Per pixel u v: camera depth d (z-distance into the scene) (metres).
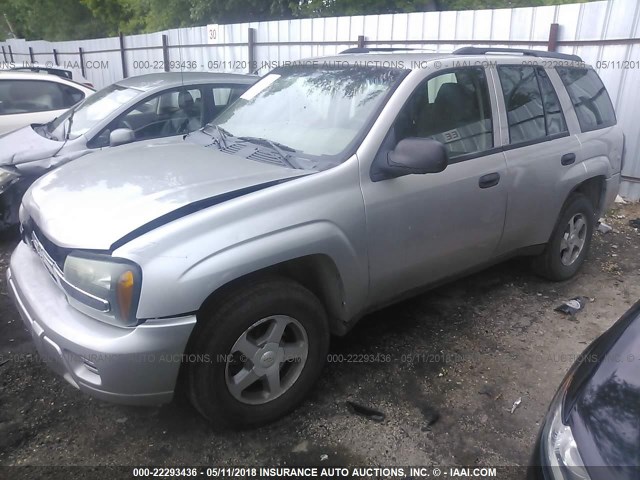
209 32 11.17
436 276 3.42
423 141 2.78
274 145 3.15
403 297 3.34
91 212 2.56
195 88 5.82
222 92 6.00
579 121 4.25
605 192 4.56
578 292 4.38
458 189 3.25
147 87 5.64
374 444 2.71
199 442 2.70
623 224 6.06
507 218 3.65
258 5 14.06
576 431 1.78
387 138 2.96
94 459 2.58
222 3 14.38
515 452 2.68
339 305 2.96
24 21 28.77
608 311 4.09
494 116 3.56
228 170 2.87
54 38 26.41
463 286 4.41
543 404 3.02
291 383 2.81
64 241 2.44
